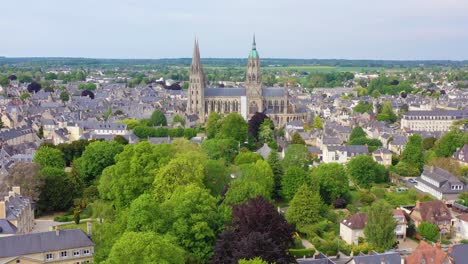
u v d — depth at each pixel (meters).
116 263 156.75
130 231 181.62
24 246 189.38
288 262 177.38
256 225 186.62
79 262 196.62
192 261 187.38
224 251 175.25
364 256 193.38
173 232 190.75
